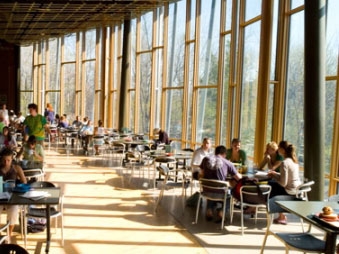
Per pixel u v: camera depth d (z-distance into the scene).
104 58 14.92
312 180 5.32
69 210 5.63
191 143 10.18
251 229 4.98
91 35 15.84
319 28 5.15
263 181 5.11
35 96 19.78
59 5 10.83
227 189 4.93
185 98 10.45
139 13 12.34
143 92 12.88
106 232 4.73
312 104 5.24
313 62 5.19
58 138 14.83
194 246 4.34
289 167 5.10
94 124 15.74
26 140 6.54
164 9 11.38
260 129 6.96
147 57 12.62
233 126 8.43
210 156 5.23
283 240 3.35
